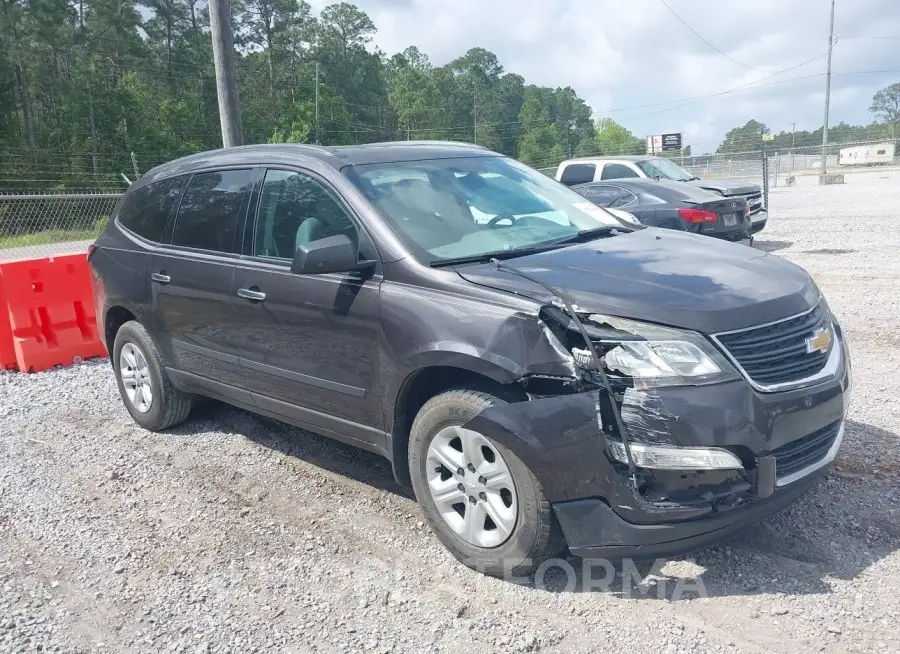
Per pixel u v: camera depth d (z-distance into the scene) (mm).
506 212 4410
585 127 134750
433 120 103562
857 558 3494
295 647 3143
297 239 4309
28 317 7777
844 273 10289
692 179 14773
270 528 4188
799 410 3219
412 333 3623
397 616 3311
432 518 3732
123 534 4215
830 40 47500
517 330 3301
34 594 3666
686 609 3213
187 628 3312
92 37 65562
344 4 104500
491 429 3262
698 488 3113
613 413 3115
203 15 78750
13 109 57781
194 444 5504
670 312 3188
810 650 2896
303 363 4266
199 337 4992
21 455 5477
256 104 83500
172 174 5523
